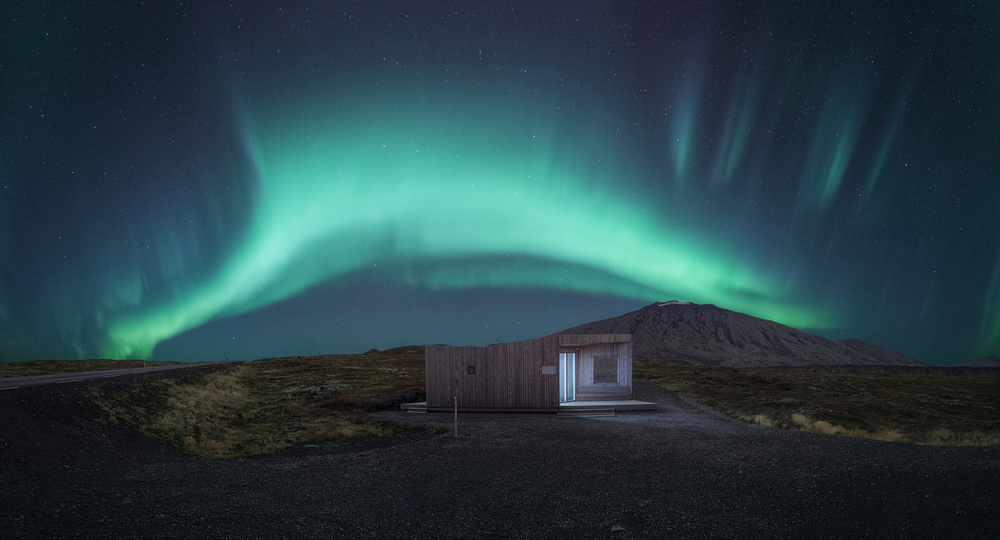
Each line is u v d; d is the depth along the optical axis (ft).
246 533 30.50
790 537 29.76
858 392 174.60
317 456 60.34
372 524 33.09
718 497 38.04
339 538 30.30
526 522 33.63
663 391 147.43
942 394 185.37
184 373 131.03
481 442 65.77
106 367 180.24
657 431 74.84
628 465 50.39
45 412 61.26
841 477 40.37
